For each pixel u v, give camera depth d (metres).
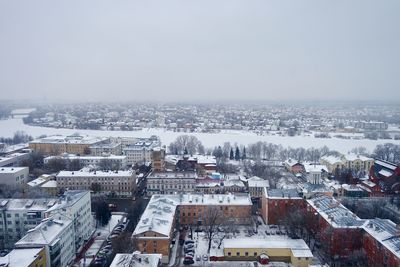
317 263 161.25
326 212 185.62
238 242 170.38
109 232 196.75
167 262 162.38
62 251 152.25
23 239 141.25
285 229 197.50
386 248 144.00
